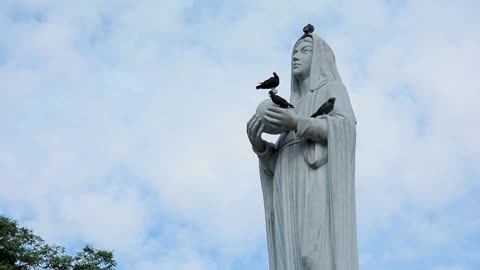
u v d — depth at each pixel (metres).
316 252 20.31
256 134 21.52
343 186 20.64
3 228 38.00
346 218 20.47
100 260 38.94
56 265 38.16
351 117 21.28
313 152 21.02
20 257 37.62
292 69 22.62
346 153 20.89
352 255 20.38
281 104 20.94
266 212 22.02
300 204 20.86
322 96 21.75
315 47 22.42
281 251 21.14
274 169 22.02
